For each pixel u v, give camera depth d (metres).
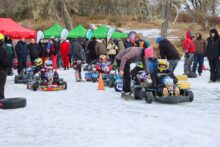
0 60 16.47
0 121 12.89
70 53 36.44
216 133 10.80
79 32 45.16
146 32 69.62
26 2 81.69
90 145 9.70
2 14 85.19
